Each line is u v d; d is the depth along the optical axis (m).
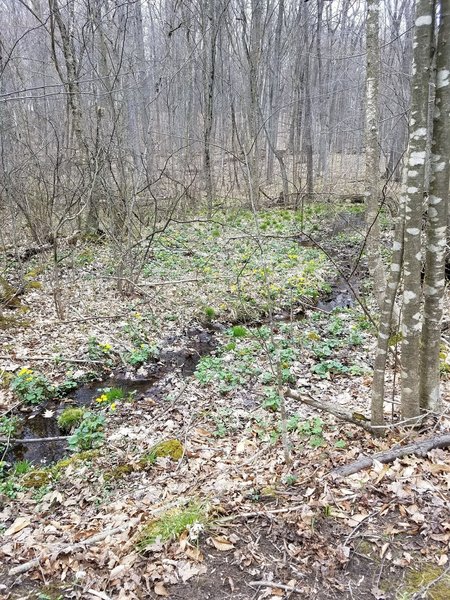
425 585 2.55
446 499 3.06
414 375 3.90
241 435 4.83
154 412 5.62
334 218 15.55
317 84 21.41
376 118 6.35
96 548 3.16
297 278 10.06
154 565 2.88
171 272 10.33
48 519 3.75
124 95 10.56
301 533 2.96
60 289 8.05
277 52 19.34
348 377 6.02
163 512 3.40
